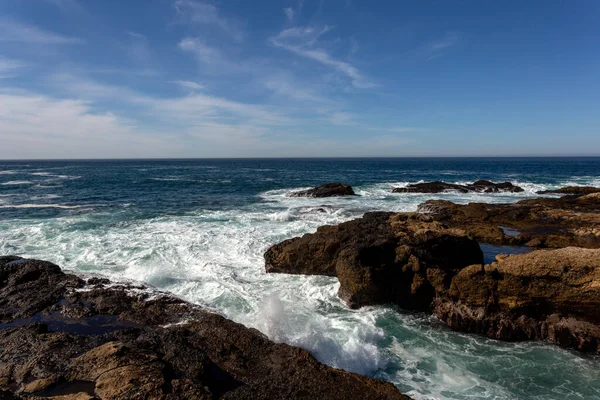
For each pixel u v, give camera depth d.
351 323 10.04
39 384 6.40
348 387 6.73
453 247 13.07
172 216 23.36
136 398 6.04
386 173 71.50
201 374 6.93
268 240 17.19
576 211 23.58
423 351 8.96
